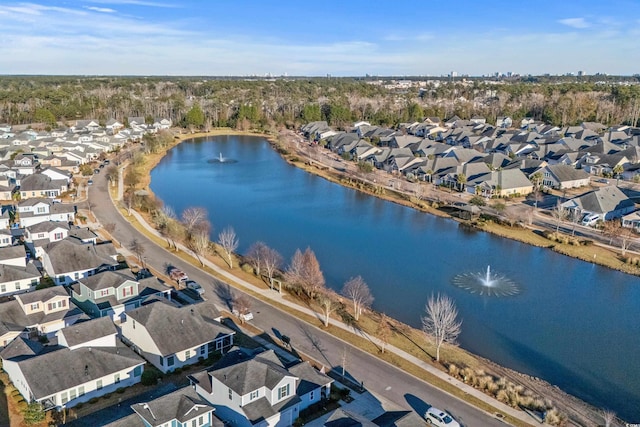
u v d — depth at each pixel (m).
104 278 61.88
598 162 147.38
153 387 48.25
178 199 121.38
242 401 41.62
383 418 41.28
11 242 80.12
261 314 63.50
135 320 53.56
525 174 132.12
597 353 57.97
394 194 128.25
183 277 71.94
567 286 76.19
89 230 85.00
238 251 87.31
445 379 50.88
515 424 44.16
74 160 143.50
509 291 74.00
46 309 57.62
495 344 59.53
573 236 95.81
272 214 110.94
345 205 119.81
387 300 70.25
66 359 46.03
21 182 113.19
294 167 162.25
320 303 66.75
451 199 122.38
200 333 53.56
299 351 55.12
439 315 58.84
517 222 103.38
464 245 93.38
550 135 193.50
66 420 42.81
